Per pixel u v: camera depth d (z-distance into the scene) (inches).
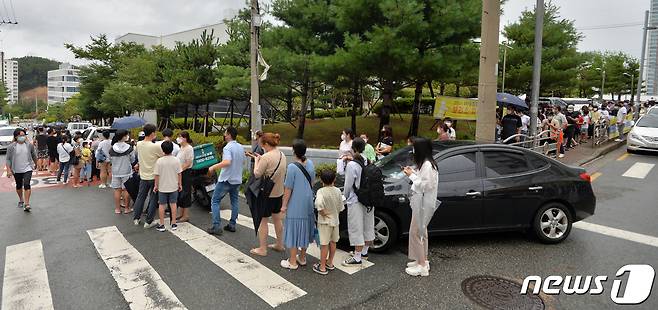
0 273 209.0
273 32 635.5
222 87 705.0
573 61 917.2
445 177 230.8
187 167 298.8
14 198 409.4
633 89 2046.0
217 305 170.9
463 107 572.4
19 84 6235.2
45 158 648.4
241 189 412.5
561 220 240.2
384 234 228.4
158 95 964.0
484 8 356.2
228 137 273.9
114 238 263.0
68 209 350.3
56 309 170.1
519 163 242.8
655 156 561.0
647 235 251.4
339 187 239.6
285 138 788.0
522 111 650.2
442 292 180.5
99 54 1460.4
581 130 642.8
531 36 930.7
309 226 206.7
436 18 485.7
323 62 512.1
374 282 191.3
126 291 185.0
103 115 1674.5
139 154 292.8
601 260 213.5
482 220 232.2
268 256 227.5
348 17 522.6
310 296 177.9
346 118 1067.3
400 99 1058.7
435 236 253.8
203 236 264.8
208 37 882.8
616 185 390.3
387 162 260.7
